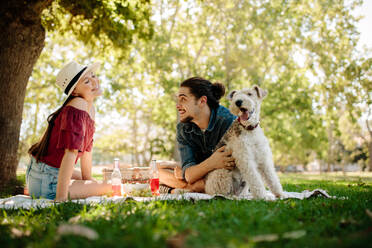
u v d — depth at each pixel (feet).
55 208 7.95
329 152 120.88
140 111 87.25
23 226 6.50
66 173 10.44
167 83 60.75
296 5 61.31
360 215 6.37
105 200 9.58
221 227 5.60
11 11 18.93
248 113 10.26
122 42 31.65
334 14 60.13
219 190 11.18
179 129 13.58
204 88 12.56
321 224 5.90
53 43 56.70
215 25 63.72
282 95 65.62
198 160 13.92
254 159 10.64
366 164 130.62
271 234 4.99
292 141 79.46
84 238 5.01
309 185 21.71
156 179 12.27
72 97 12.05
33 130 39.32
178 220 5.91
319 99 65.31
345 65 60.59
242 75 65.36
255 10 61.67
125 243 4.49
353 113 65.36
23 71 19.26
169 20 62.80
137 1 27.14
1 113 18.48
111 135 91.09
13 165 18.75
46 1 19.48
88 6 24.39
